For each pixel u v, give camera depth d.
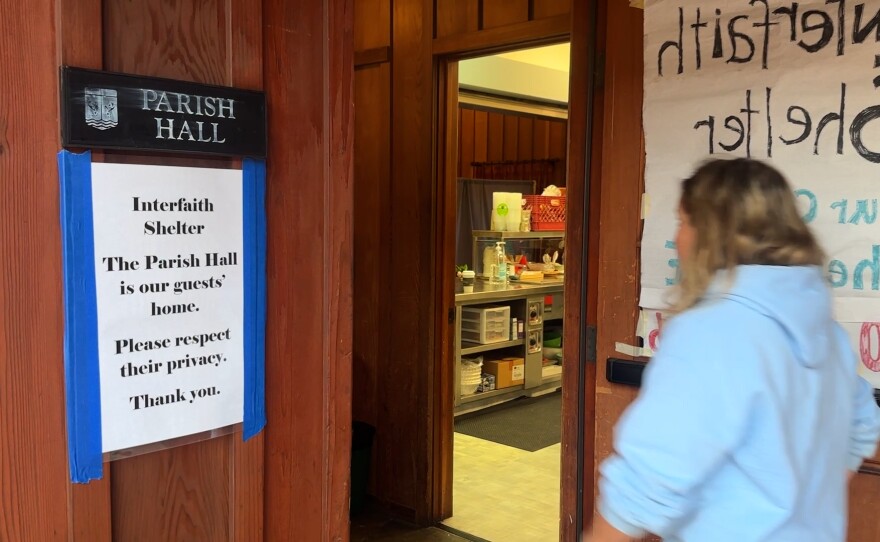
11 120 1.07
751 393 1.05
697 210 1.21
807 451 1.10
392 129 3.56
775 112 1.83
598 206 2.21
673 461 1.06
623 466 1.12
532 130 7.52
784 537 1.08
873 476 1.78
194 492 1.33
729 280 1.15
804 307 1.12
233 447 1.38
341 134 1.53
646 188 2.04
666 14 1.97
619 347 2.15
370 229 3.71
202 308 1.30
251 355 1.38
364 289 3.77
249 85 1.35
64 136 1.11
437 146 3.45
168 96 1.22
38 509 1.13
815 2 1.76
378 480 3.76
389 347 3.67
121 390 1.21
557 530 3.48
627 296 2.12
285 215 1.44
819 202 1.79
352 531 3.50
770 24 1.83
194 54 1.28
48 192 1.11
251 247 1.37
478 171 7.57
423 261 3.48
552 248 6.55
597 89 2.17
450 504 3.66
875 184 1.72
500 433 4.99
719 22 1.89
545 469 4.29
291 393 1.48
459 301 5.08
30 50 1.08
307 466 1.53
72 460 1.16
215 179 1.31
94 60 1.15
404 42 3.47
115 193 1.18
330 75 1.49
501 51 3.26
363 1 3.62
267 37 1.38
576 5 2.20
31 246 1.10
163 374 1.25
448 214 3.52
